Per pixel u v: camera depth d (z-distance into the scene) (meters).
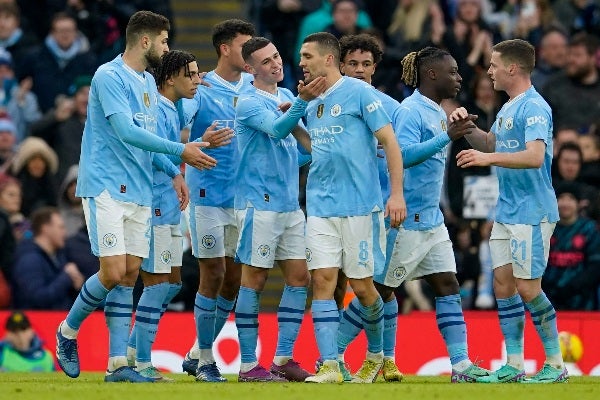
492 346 47.66
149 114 36.78
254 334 38.31
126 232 36.16
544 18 64.94
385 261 37.22
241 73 41.09
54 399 29.53
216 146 36.56
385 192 39.00
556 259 51.16
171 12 66.56
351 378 38.94
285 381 37.81
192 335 48.34
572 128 56.59
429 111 37.72
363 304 36.34
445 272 37.47
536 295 37.16
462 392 31.86
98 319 49.09
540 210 36.84
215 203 39.91
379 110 35.38
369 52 39.09
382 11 65.75
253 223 37.88
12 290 51.78
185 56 38.44
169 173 38.22
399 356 48.22
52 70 63.47
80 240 52.31
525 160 35.81
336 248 35.69
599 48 61.44
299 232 38.41
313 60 35.78
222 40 40.59
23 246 51.34
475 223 53.28
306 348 48.31
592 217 52.53
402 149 36.78
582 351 47.66
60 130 59.56
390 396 30.38
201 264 40.00
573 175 52.97
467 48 59.97
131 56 36.50
